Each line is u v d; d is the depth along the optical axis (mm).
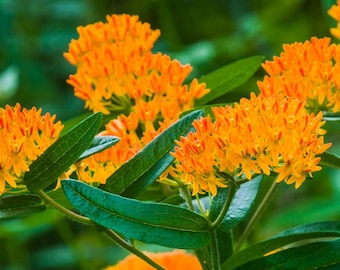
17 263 1365
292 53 766
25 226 1084
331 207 1164
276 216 1164
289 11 1534
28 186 707
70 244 1191
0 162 690
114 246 1288
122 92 807
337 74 759
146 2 1624
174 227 704
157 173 714
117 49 808
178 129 714
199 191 694
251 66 853
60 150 702
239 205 730
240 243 768
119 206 689
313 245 729
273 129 685
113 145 721
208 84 856
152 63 796
